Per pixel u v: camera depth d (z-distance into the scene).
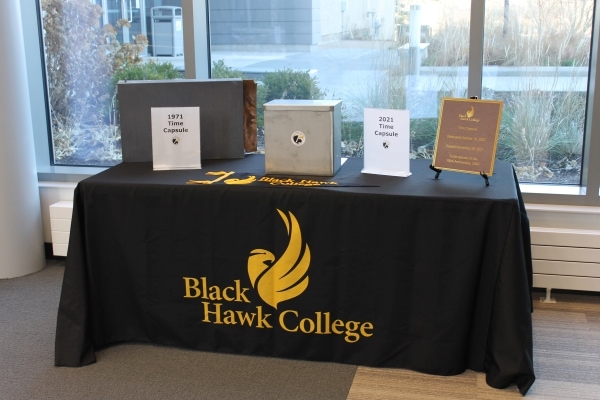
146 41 4.10
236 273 2.93
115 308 3.08
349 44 3.85
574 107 3.67
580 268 3.47
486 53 3.70
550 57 3.64
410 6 3.71
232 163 3.24
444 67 3.76
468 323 2.79
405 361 2.90
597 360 3.00
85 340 2.98
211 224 2.88
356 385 2.80
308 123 2.95
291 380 2.84
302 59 3.94
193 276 2.97
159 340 3.10
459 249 2.71
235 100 3.25
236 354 3.05
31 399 2.73
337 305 2.88
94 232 2.98
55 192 4.14
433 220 2.70
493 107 2.84
